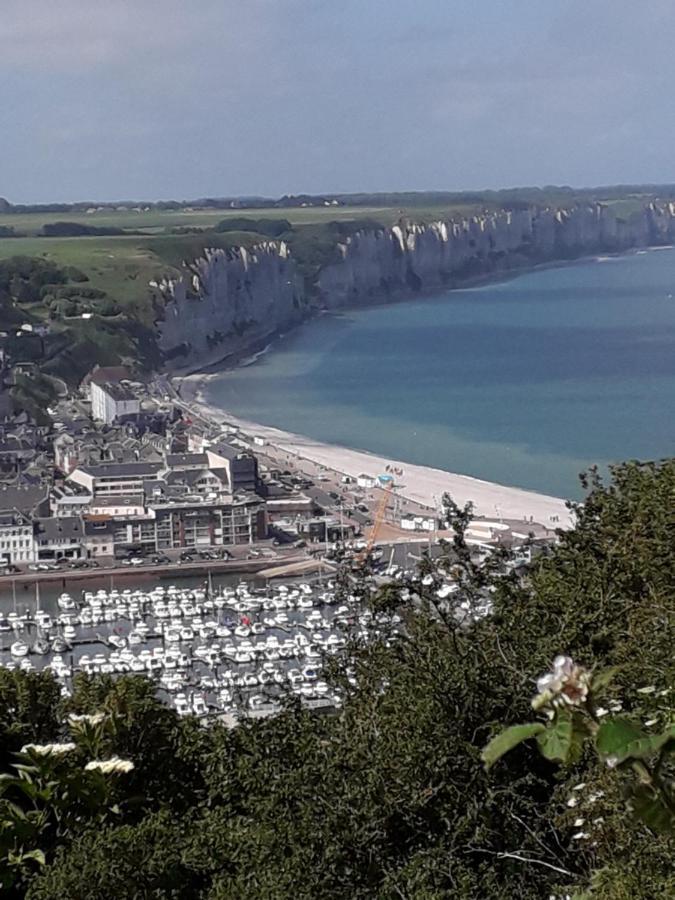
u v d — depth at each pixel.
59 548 185.12
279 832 31.34
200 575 178.62
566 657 13.21
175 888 31.89
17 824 32.19
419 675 33.66
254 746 36.06
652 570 42.28
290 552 186.62
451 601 38.66
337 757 32.50
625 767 13.85
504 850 30.84
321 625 138.25
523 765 32.38
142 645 139.25
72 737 38.28
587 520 49.75
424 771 31.42
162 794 38.03
